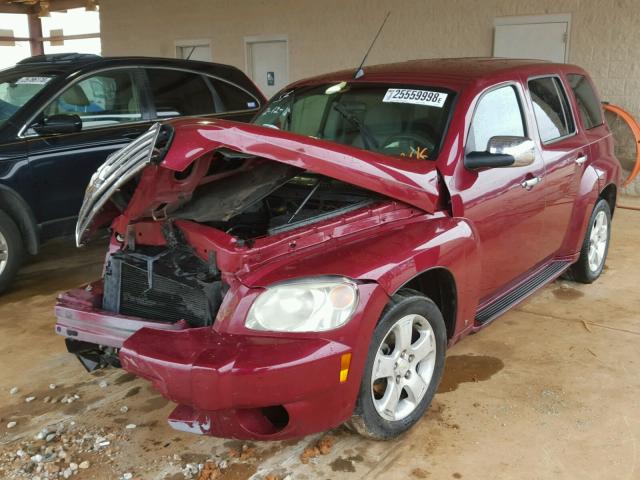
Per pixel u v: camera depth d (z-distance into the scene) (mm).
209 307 2695
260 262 2693
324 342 2531
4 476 2807
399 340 2889
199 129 2643
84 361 3289
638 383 3549
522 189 3756
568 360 3834
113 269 3059
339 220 2939
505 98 3832
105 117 5672
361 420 2801
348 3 10289
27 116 5172
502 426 3135
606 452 2918
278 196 3527
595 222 5031
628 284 5148
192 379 2432
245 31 11773
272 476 2771
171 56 13180
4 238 4988
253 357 2443
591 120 5031
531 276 4293
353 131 3783
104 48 14484
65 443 3053
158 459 2926
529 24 8641
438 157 3320
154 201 2873
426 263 2945
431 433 3082
